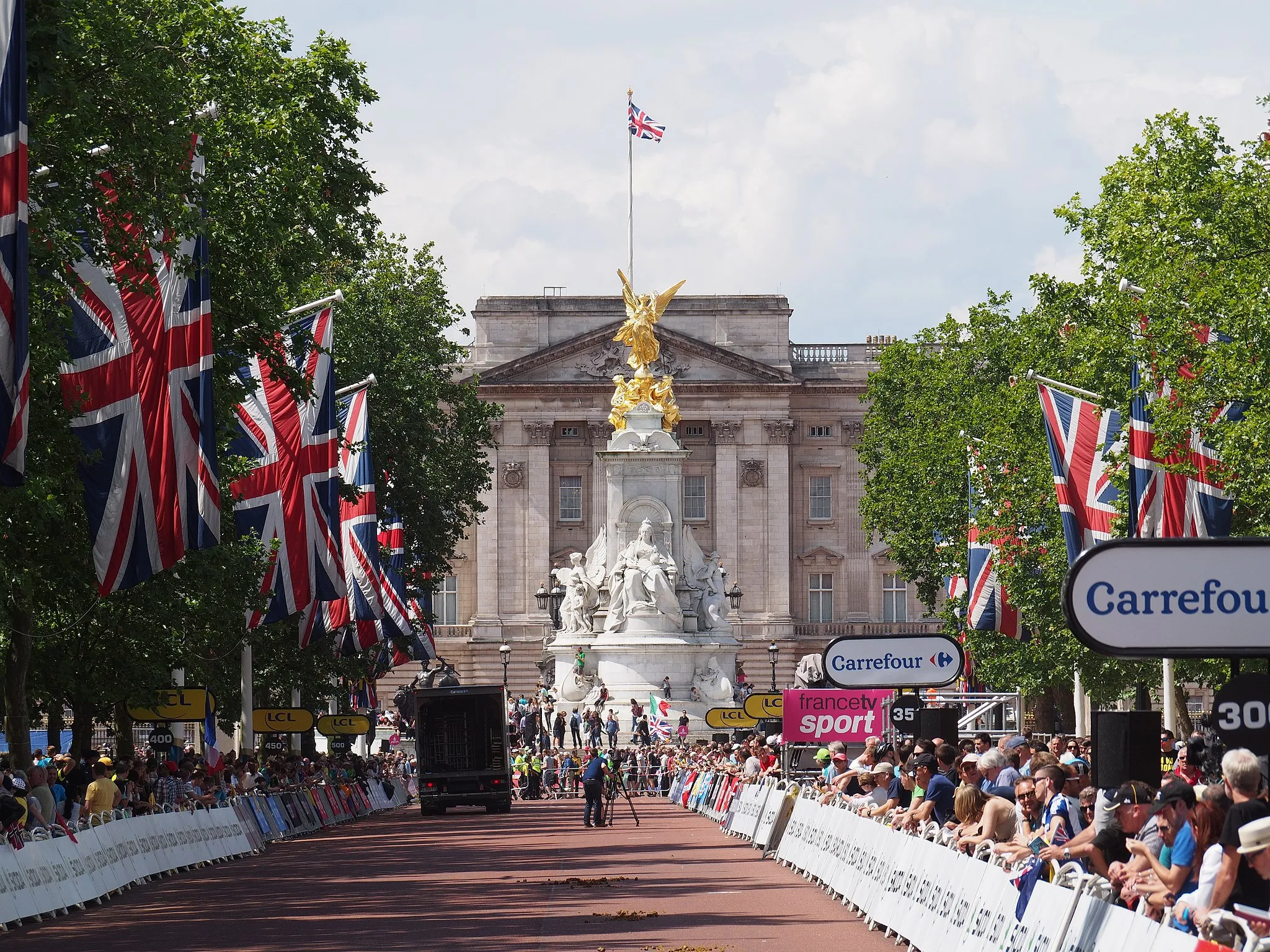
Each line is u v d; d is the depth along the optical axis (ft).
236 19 225.56
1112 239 291.38
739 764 309.22
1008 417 372.58
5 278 130.52
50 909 155.33
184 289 177.47
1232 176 275.18
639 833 271.28
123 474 166.50
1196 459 238.07
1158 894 79.97
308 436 238.07
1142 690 352.90
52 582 205.57
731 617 640.58
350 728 369.50
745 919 143.02
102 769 193.16
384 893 172.65
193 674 270.67
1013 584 347.77
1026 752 174.19
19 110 131.85
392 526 373.81
